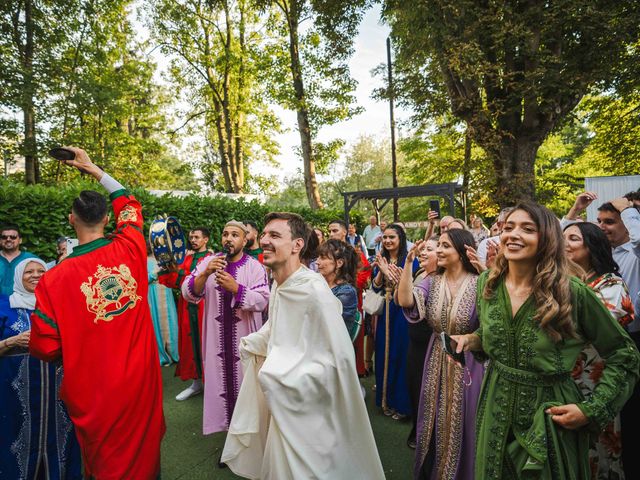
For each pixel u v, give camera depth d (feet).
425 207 69.26
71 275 6.95
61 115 48.85
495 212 50.01
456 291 8.46
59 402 8.99
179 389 16.56
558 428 5.32
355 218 52.54
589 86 42.39
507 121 45.37
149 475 7.44
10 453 8.44
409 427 12.57
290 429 6.16
